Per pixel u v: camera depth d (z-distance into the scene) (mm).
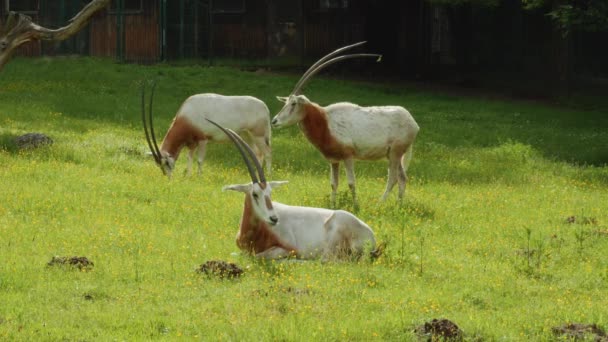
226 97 22141
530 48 49188
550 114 37562
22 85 36156
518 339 10094
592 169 26547
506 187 22594
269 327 9930
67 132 26750
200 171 21875
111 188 18438
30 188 17719
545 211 19141
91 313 10312
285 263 12773
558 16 36312
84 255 13102
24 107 31203
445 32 50594
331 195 18469
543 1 39156
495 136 31891
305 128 18000
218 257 13336
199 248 13812
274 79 41000
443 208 18844
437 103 38656
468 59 48938
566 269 13836
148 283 11734
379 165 25203
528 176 24375
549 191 21938
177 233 14875
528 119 36250
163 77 39781
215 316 10367
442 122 34375
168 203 17359
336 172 18562
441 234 16297
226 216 16344
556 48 41781
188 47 45188
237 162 24531
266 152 22609
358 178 22719
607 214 19234
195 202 17578
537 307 11484
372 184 21812
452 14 48969
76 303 10688
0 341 9250
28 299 10719
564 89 41719
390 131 18500
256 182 13125
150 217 16078
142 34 44531
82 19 24203
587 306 11570
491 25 49250
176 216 16281
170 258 13133
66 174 19812
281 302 10930
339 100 37312
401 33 46781
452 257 14328
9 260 12438
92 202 16969
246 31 45812
